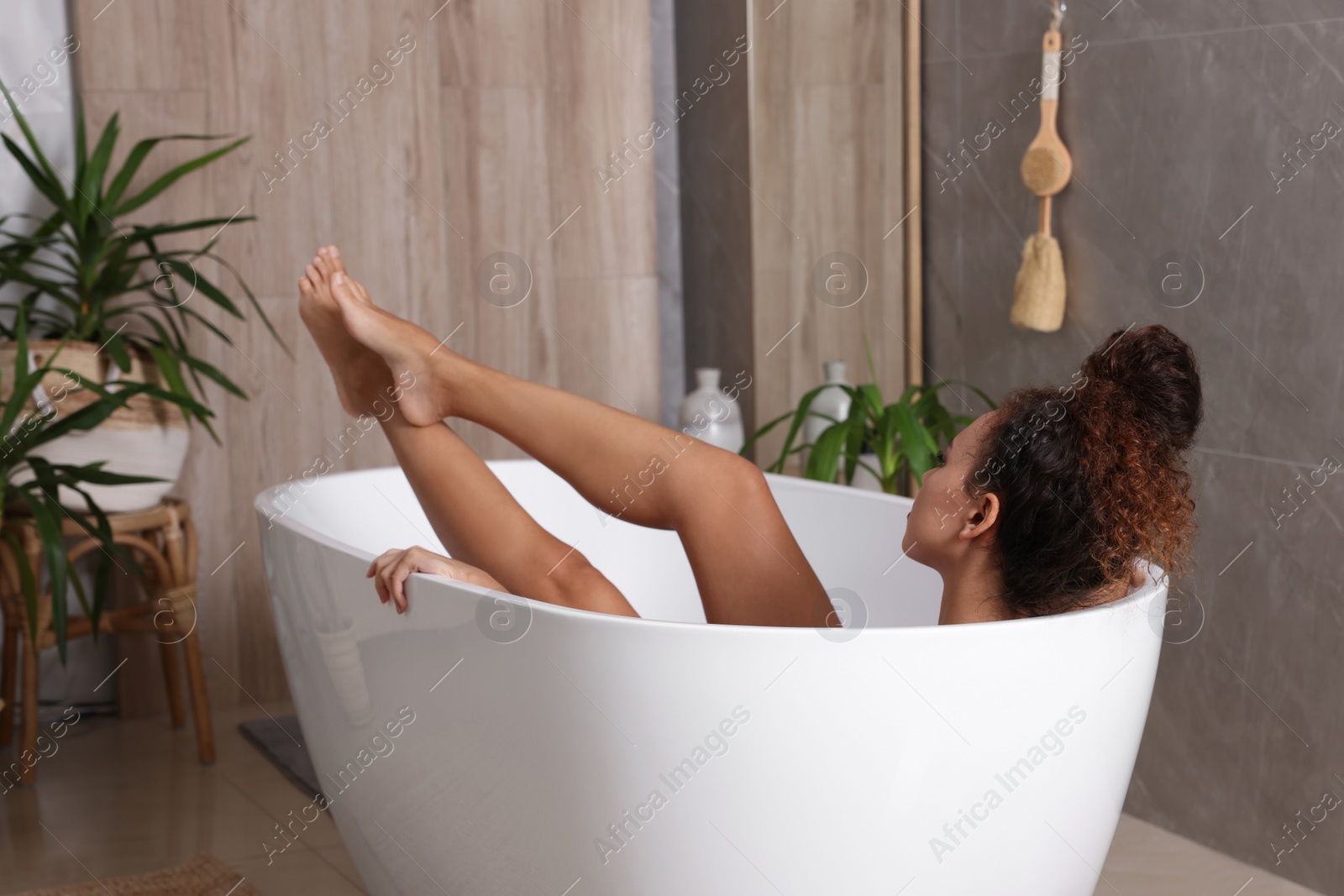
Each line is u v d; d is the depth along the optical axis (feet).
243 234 9.04
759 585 5.01
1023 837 4.22
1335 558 6.14
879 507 6.47
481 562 5.53
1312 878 6.37
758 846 4.06
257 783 7.90
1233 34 6.32
